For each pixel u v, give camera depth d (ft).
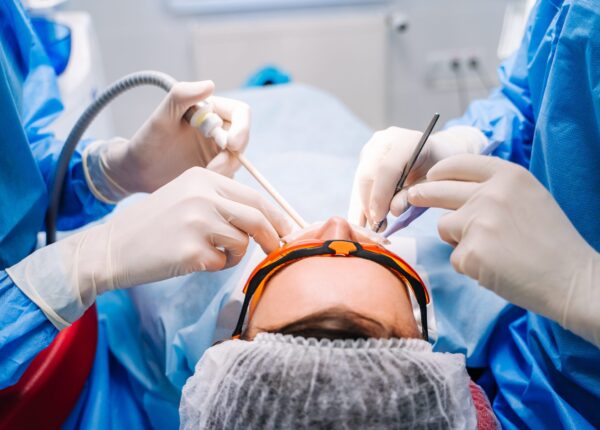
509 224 2.30
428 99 9.27
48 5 4.38
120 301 3.79
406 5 8.51
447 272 3.35
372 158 3.22
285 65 8.59
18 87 3.48
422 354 2.22
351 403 2.04
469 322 3.24
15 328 2.55
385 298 2.35
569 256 2.27
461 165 2.52
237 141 3.17
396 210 2.88
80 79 4.63
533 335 2.99
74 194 3.90
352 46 8.55
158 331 3.37
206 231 2.62
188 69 8.61
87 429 3.10
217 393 2.23
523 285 2.27
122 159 3.67
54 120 3.96
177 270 2.63
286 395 2.06
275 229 2.89
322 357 2.08
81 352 3.14
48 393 2.87
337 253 2.53
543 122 2.64
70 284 2.65
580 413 2.83
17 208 3.19
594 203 2.58
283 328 2.26
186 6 8.10
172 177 3.76
